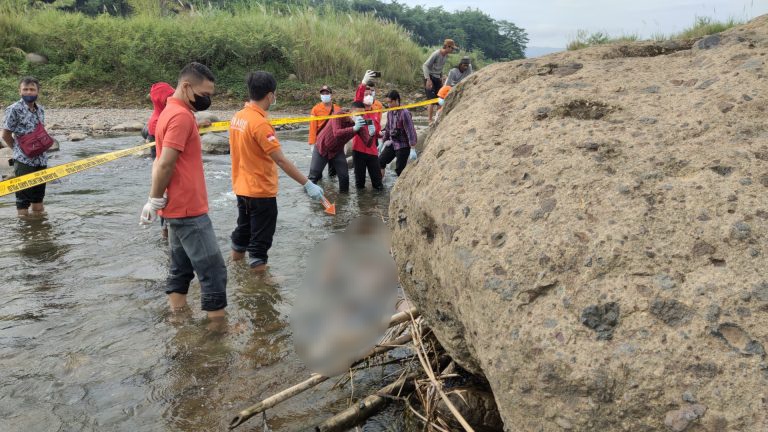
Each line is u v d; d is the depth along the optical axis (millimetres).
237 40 20578
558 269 1898
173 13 24078
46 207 6977
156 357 3449
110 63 19766
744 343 1575
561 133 2336
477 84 3059
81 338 3676
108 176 8844
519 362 1839
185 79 3613
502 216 2133
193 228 3736
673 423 1547
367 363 3137
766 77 2291
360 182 8258
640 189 1987
